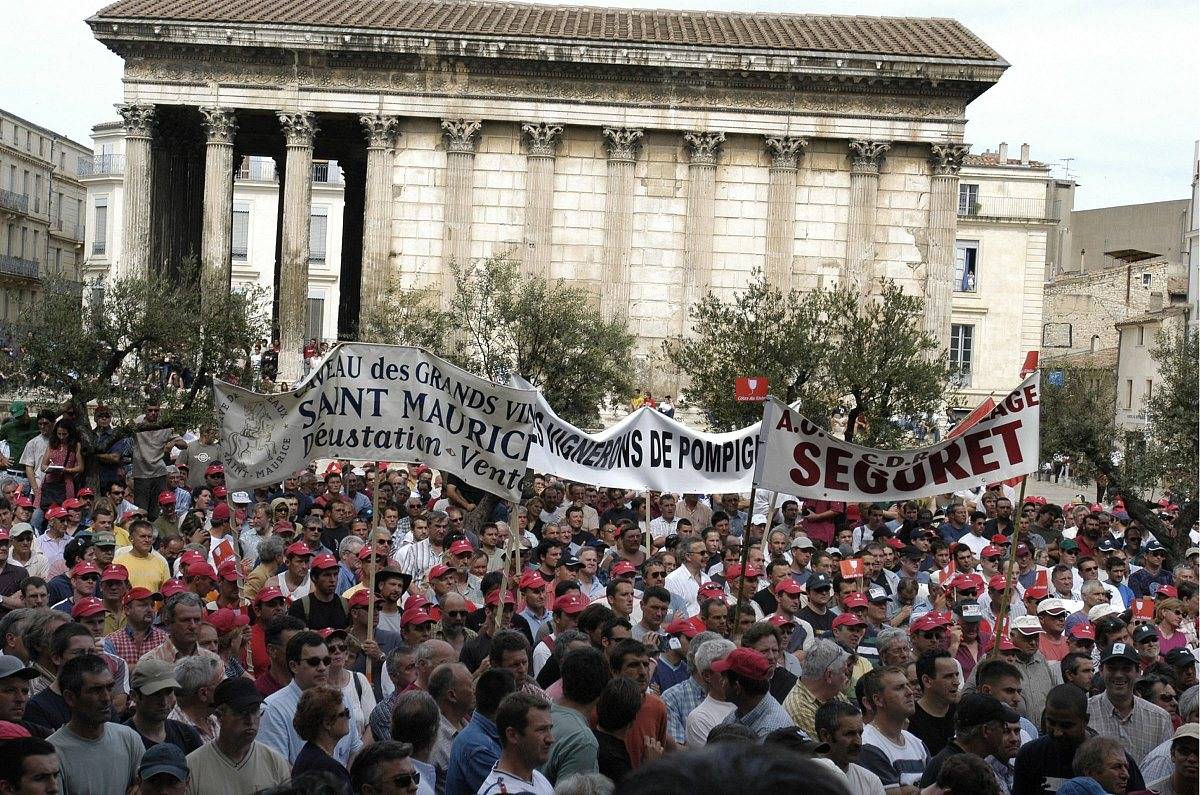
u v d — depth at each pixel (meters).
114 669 16.14
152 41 74.88
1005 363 105.00
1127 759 13.89
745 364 56.69
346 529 30.27
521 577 22.12
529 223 76.69
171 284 56.34
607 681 14.33
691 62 75.81
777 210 76.81
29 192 117.69
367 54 75.69
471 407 21.50
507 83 76.50
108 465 39.88
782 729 12.12
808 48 75.56
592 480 26.77
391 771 11.62
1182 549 40.25
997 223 104.50
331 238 117.88
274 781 13.43
